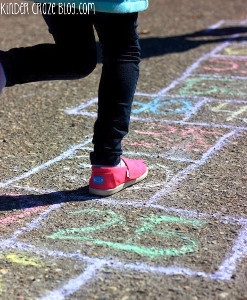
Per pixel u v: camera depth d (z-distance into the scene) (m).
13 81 2.33
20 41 4.52
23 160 2.76
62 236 2.24
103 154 2.43
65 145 2.90
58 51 2.35
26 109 3.33
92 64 2.41
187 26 5.01
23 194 2.49
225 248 2.18
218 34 4.75
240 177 2.61
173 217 2.34
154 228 2.28
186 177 2.61
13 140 2.95
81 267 2.09
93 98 3.48
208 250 2.17
